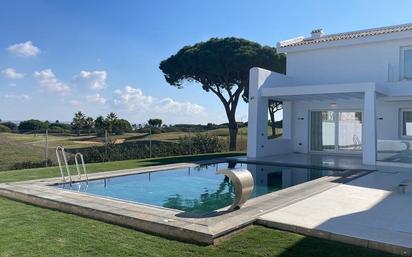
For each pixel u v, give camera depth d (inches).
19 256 190.5
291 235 218.8
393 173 474.3
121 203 285.0
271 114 1044.5
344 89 596.4
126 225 244.2
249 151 689.6
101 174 467.2
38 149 706.8
